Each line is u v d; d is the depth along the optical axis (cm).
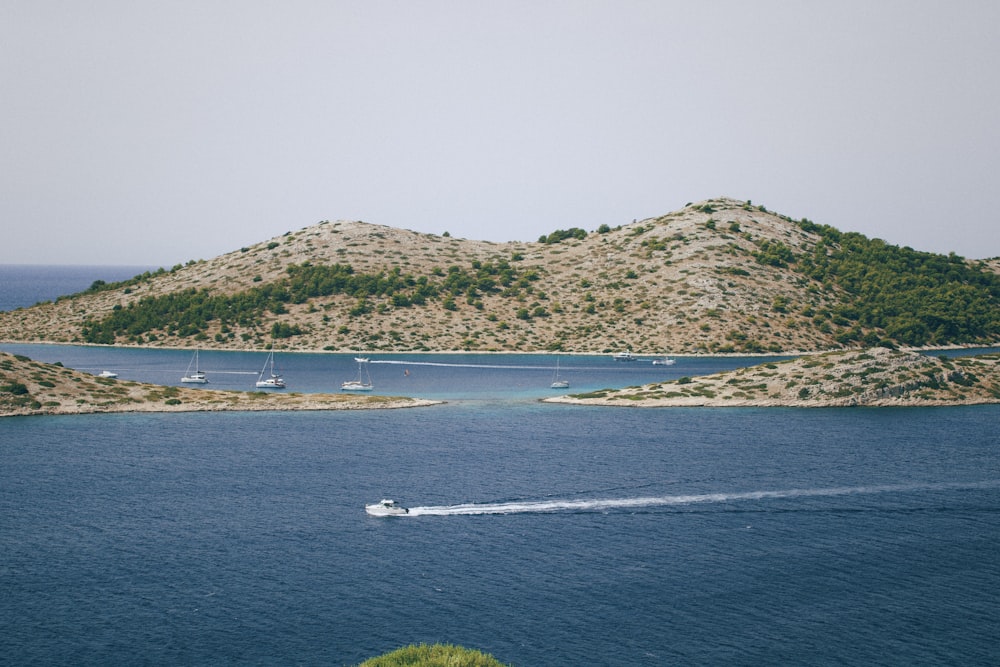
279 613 7600
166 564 8681
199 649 6944
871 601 7919
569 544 9375
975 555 9094
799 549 9250
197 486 11512
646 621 7481
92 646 6975
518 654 6900
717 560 8906
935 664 6806
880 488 11606
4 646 6956
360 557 8938
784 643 7119
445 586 8200
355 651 6931
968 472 12438
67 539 9362
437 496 11131
